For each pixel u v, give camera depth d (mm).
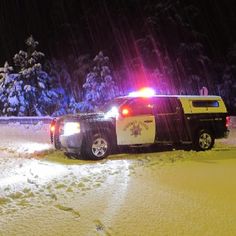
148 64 37156
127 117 11547
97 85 35625
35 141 16188
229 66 38312
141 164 10031
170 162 10297
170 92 36188
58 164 10266
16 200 6543
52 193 6949
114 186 7457
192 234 4902
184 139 12422
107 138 11250
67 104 37719
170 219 5453
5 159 11203
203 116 12703
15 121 27547
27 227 5211
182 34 37688
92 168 9539
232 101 38000
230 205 6102
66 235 4902
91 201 6391
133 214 5680
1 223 5383
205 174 8578
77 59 39906
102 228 5117
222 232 4969
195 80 36406
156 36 37219
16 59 33281
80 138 10953
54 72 37219
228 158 11039
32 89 32094
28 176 8594
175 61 36875
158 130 11984
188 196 6641
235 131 20891
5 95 32125
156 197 6586
